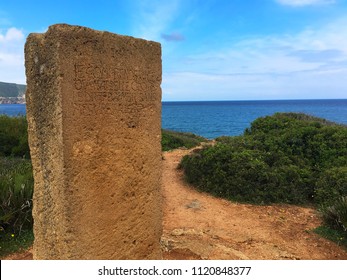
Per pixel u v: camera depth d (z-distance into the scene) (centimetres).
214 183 788
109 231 302
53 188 275
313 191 755
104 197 294
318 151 888
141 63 320
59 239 278
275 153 860
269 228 592
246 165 787
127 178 315
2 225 509
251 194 734
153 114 338
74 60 262
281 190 738
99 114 284
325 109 9688
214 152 859
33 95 278
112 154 298
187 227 579
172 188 812
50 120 267
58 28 253
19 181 572
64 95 257
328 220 596
